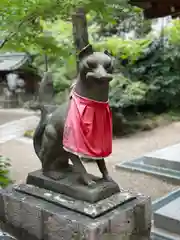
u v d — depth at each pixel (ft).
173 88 37.27
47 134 9.45
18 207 9.61
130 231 8.96
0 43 14.46
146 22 35.96
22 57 53.16
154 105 39.34
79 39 11.09
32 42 13.58
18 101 54.75
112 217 8.30
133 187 18.16
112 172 21.07
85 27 11.24
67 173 10.14
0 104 54.90
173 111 38.68
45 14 12.35
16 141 31.24
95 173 20.72
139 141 29.96
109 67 8.23
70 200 9.01
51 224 8.64
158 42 36.58
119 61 33.71
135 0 16.98
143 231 9.52
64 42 14.10
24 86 54.65
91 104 8.27
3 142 31.07
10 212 9.98
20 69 53.42
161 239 11.75
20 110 51.34
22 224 9.61
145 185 18.42
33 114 46.78
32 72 51.21
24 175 20.63
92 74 7.88
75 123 8.35
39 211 8.92
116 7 12.44
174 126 34.78
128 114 35.60
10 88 55.06
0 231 10.53
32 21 13.26
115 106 32.12
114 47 19.80
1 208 10.34
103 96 8.33
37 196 9.54
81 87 8.42
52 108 10.14
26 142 30.81
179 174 19.15
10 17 12.13
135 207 9.04
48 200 9.21
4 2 11.58
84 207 8.53
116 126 32.48
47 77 10.23
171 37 36.14
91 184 9.09
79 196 9.00
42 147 9.91
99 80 7.83
